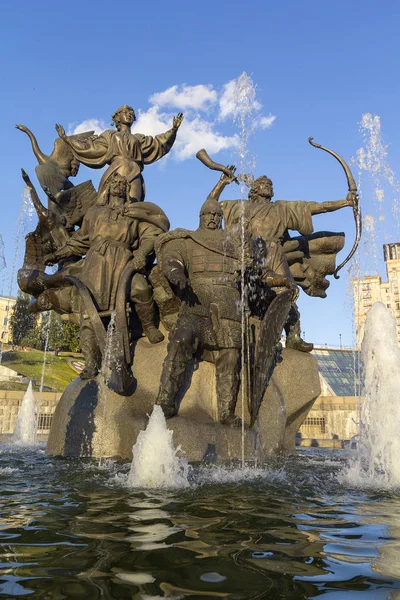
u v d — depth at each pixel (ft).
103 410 30.40
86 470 23.73
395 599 8.01
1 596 7.98
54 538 11.31
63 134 40.96
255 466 26.53
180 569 9.31
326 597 8.05
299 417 35.47
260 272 33.04
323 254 39.73
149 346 32.96
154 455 20.24
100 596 8.00
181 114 43.01
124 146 40.65
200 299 31.35
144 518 13.37
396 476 21.99
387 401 24.43
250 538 11.53
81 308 32.60
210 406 31.48
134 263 32.94
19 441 52.85
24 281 36.58
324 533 12.12
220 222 33.09
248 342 31.73
